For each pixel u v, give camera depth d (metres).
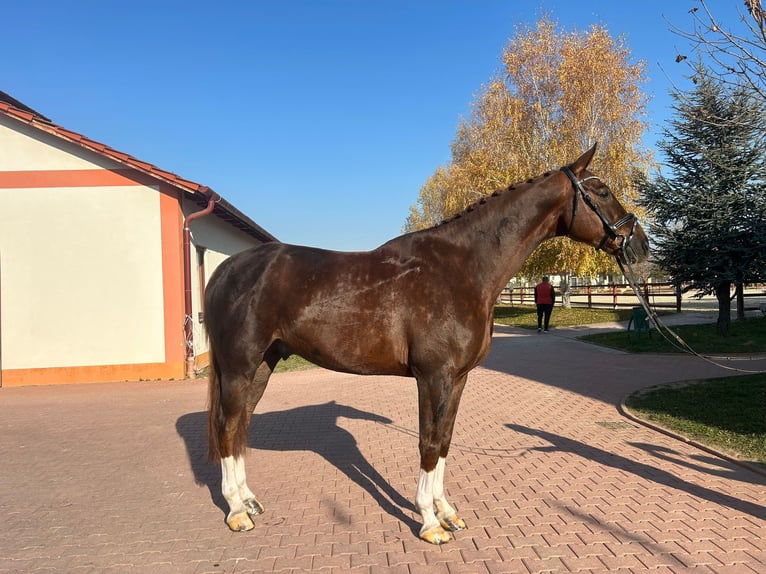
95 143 10.41
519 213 3.62
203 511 4.11
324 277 3.62
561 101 22.92
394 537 3.57
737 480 4.51
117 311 10.59
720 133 13.10
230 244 15.23
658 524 3.66
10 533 3.74
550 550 3.33
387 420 7.03
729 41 4.80
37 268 10.47
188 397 8.76
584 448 5.54
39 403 8.52
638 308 14.19
